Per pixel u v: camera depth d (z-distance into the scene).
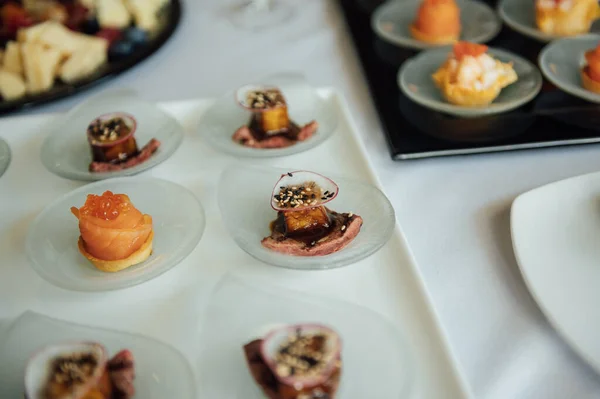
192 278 0.41
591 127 0.52
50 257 0.41
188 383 0.34
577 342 0.36
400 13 0.67
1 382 0.35
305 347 0.33
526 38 0.65
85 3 0.67
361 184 0.44
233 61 0.64
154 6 0.69
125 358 0.35
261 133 0.50
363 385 0.34
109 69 0.61
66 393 0.32
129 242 0.40
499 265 0.42
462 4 0.68
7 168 0.49
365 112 0.56
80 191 0.45
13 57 0.60
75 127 0.51
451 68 0.54
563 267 0.40
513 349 0.37
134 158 0.48
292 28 0.69
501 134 0.51
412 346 0.36
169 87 0.61
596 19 0.65
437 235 0.44
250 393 0.34
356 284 0.40
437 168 0.49
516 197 0.45
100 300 0.40
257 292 0.37
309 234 0.41
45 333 0.36
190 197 0.44
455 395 0.34
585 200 0.44
